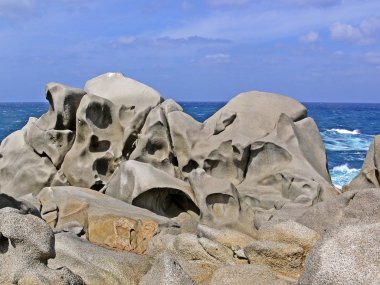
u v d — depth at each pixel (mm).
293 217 12852
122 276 9062
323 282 6348
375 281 6078
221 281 8578
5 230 7500
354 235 6605
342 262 6371
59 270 7590
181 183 14734
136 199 14461
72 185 16766
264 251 9391
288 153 16109
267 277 8555
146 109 17250
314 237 9469
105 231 12477
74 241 9773
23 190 17047
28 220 7625
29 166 17219
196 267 9398
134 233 12469
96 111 16953
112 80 18594
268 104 17719
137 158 16375
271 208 15242
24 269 7359
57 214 13062
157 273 7793
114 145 16969
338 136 50938
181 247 10016
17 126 61281
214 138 16875
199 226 10688
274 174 15836
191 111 95375
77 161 16672
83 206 13188
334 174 29844
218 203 14055
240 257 9781
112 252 9719
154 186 14391
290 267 9258
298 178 15445
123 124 17094
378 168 15180
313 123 17797
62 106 17109
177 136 16781
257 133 16734
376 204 10305
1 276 7316
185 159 16672
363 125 66688
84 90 18812
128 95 17734
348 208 10680
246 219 13930
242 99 17922
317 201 14891
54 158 17094
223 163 16500
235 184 16250
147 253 10734
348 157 35500
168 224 12766
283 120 16891
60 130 17234
